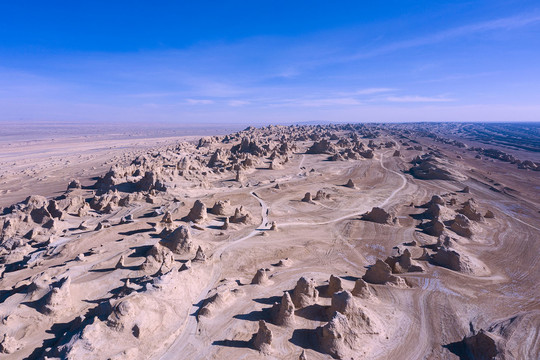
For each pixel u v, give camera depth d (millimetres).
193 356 28828
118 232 57688
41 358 27516
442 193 98250
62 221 62031
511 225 70438
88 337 28141
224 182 101188
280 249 54219
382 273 43219
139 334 29812
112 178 90688
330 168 129500
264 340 29734
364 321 32188
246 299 37531
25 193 101938
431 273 45938
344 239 60781
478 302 39406
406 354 30234
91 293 38031
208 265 46406
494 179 117188
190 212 66000
